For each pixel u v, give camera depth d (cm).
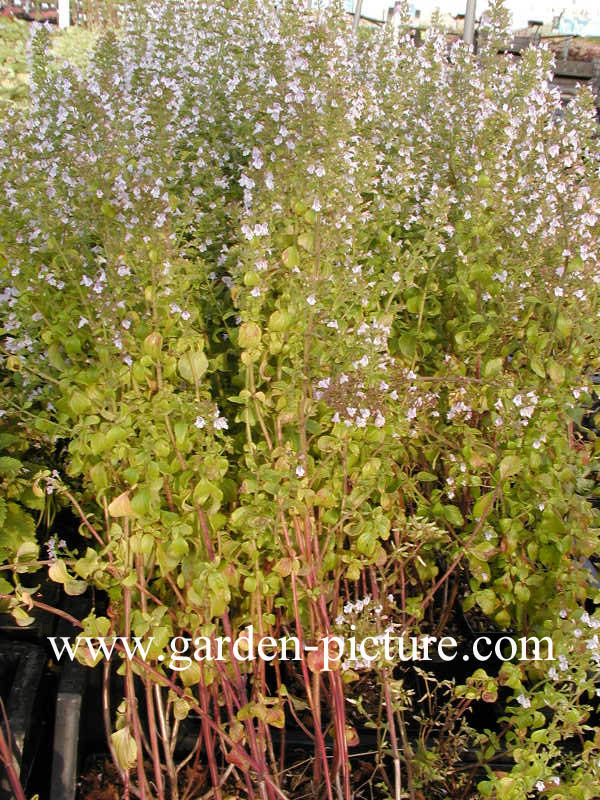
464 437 295
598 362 323
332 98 277
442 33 464
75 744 244
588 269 287
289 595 262
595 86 900
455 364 305
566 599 271
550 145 321
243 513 235
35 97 397
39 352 288
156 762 237
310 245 257
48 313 286
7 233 292
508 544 286
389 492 290
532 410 261
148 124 376
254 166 280
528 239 301
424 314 323
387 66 449
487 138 348
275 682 300
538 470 287
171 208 283
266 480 233
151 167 312
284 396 249
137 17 589
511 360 319
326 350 255
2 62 1182
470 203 314
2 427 304
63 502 304
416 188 347
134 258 267
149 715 237
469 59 403
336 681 238
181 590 263
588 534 283
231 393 305
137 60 496
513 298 297
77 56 1058
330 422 264
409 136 385
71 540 334
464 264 311
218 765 272
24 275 289
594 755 228
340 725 237
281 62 333
